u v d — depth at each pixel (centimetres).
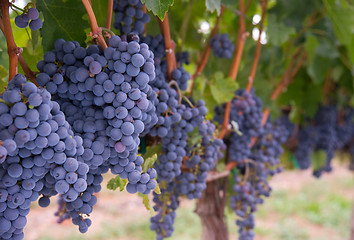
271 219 587
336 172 862
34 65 83
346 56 177
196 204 126
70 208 66
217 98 101
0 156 56
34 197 62
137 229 528
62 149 60
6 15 65
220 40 101
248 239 109
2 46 98
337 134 201
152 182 68
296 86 183
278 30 126
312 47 153
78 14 78
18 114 58
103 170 68
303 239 512
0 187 60
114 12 87
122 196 664
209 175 105
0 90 75
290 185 766
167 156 83
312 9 147
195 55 137
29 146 59
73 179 61
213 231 120
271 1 166
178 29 116
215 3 83
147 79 65
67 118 68
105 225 536
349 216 583
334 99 196
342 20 134
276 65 152
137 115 65
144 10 84
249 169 117
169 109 80
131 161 67
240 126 109
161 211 88
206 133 86
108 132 65
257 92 133
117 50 65
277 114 151
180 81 87
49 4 76
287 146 192
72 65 68
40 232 491
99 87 65
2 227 60
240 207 109
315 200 674
